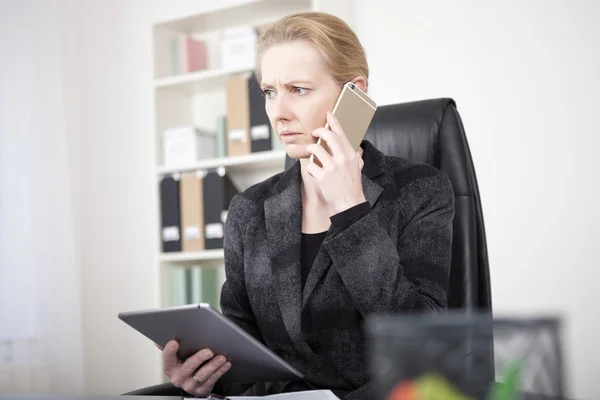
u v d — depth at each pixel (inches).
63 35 133.5
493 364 15.6
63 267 126.0
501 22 113.7
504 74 113.2
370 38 123.7
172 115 135.0
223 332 39.8
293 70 48.8
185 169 127.3
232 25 133.7
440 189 52.2
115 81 145.7
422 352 15.6
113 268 141.2
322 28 49.1
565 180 108.3
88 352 135.1
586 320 106.2
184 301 125.0
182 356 46.5
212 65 137.6
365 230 43.5
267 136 119.0
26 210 125.0
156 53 132.4
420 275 48.3
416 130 59.4
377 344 15.9
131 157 145.9
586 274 106.5
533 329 15.6
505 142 112.6
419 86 119.6
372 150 54.3
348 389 49.1
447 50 117.6
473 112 115.2
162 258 126.2
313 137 49.5
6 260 122.6
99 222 139.8
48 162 127.1
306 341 49.8
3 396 38.6
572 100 108.4
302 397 35.8
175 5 144.0
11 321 121.7
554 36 110.0
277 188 54.9
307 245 52.1
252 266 53.7
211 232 122.6
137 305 143.1
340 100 47.5
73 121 132.7
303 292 50.0
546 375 15.5
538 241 109.7
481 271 57.0
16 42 127.1
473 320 15.6
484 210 113.3
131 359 142.1
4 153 124.6
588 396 105.0
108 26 146.1
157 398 37.4
